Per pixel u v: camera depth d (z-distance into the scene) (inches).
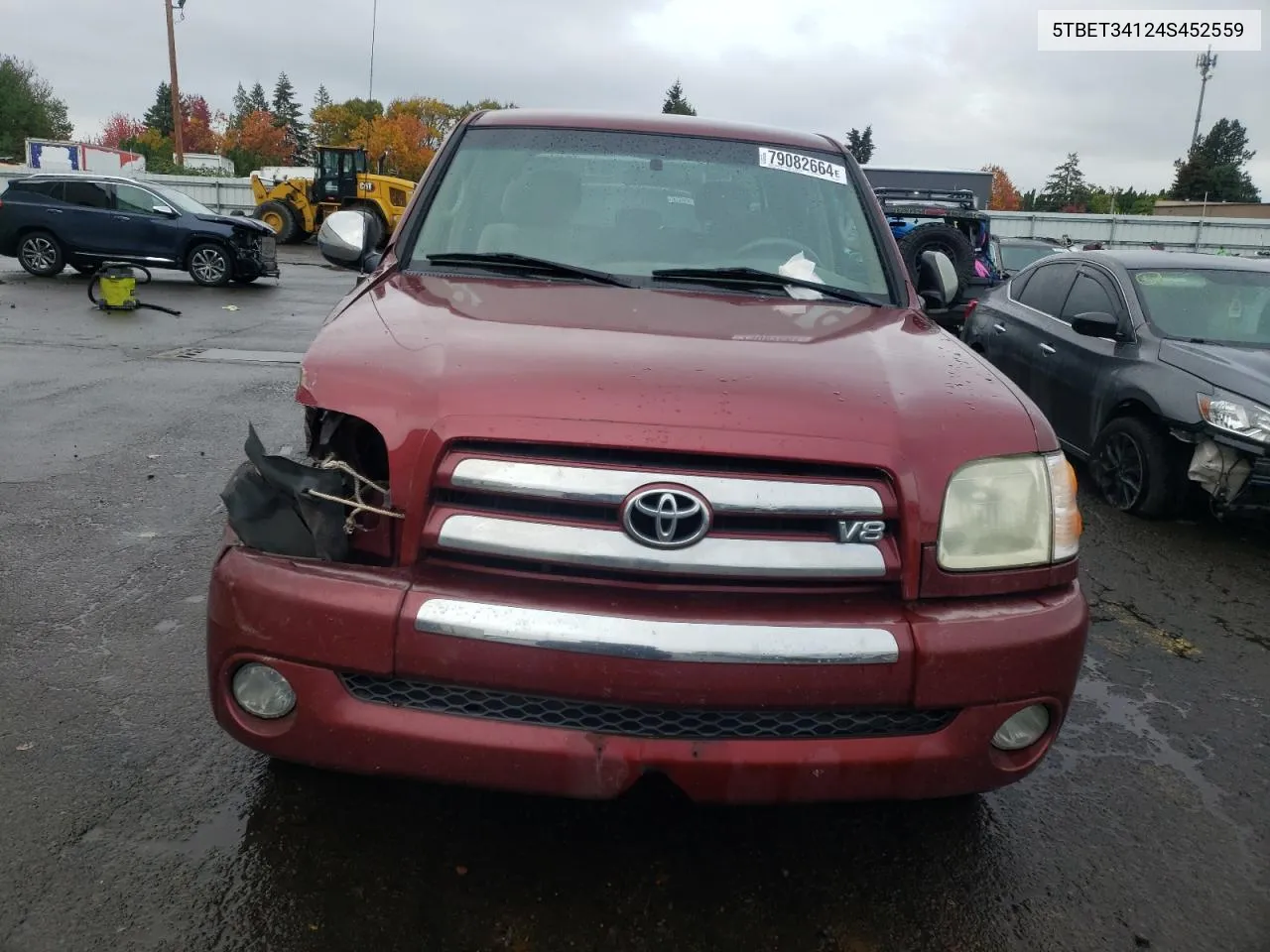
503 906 94.6
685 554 83.7
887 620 85.4
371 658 83.4
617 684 81.8
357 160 1115.9
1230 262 277.7
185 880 95.6
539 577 85.7
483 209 135.9
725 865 102.5
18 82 2837.1
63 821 102.7
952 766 88.3
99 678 132.5
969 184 768.3
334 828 104.2
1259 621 181.9
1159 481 234.8
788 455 84.6
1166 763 130.0
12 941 86.7
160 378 357.4
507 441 85.0
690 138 148.5
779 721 86.4
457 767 85.4
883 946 93.0
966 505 89.2
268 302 624.4
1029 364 292.0
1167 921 98.6
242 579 86.7
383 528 88.0
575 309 110.0
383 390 89.4
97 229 679.7
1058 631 89.4
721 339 102.4
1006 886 102.3
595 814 109.2
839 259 135.3
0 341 429.7
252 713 89.6
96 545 181.6
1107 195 3193.9
